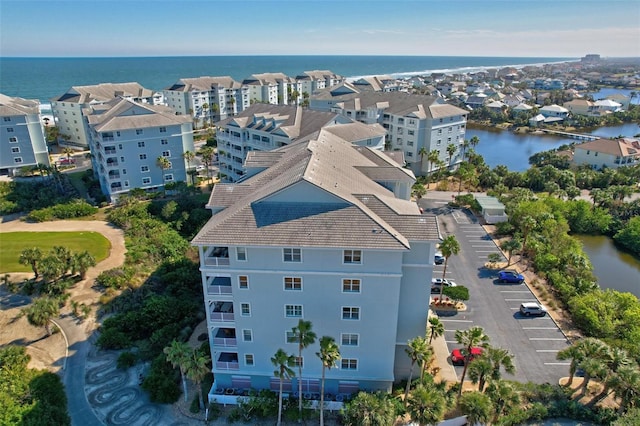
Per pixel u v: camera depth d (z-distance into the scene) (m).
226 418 36.41
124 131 81.62
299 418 35.94
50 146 126.12
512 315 49.41
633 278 60.44
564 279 53.22
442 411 31.41
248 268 34.50
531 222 60.72
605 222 74.06
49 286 53.16
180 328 46.31
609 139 109.75
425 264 35.31
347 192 37.94
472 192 90.50
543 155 117.56
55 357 43.25
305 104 173.38
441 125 101.88
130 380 40.44
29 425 33.41
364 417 31.97
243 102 175.88
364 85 151.88
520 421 34.94
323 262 33.81
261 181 43.47
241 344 37.50
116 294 53.12
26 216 76.81
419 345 33.12
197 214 75.44
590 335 45.50
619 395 34.47
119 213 75.69
